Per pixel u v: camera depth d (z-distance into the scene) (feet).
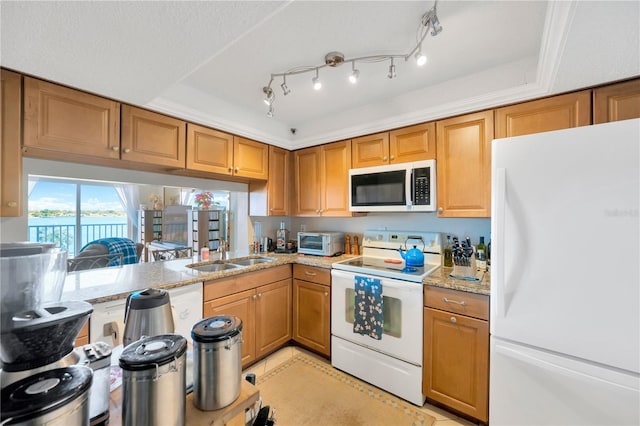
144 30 3.50
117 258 10.87
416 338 6.02
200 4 3.05
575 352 3.77
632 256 3.40
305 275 8.31
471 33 4.81
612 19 3.22
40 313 2.01
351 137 8.34
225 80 6.49
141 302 2.88
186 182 8.19
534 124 5.58
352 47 5.19
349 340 7.14
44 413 1.48
